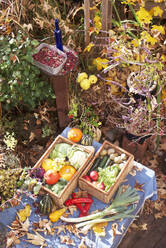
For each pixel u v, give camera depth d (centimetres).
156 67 338
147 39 345
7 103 404
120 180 302
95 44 384
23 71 363
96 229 286
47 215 296
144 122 368
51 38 392
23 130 412
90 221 287
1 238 288
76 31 392
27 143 412
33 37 396
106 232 287
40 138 418
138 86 340
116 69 408
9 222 294
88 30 366
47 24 380
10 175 316
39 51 350
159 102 360
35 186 291
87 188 298
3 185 305
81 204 299
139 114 353
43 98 420
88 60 402
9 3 364
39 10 390
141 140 386
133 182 312
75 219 290
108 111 432
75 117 409
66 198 299
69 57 352
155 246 372
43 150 415
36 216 296
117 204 294
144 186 310
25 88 381
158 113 371
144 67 349
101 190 286
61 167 303
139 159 422
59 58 345
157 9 372
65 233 288
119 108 419
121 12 423
